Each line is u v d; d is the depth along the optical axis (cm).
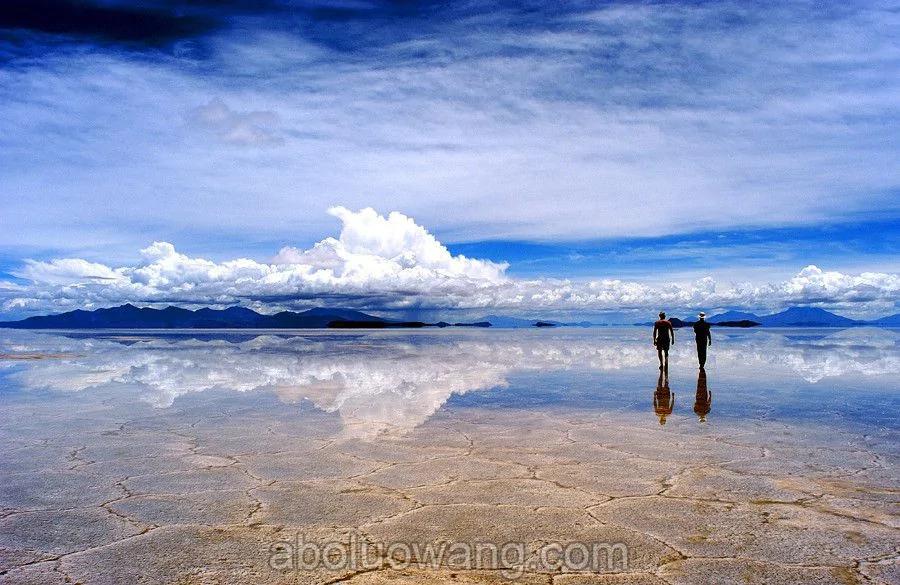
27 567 379
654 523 447
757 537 419
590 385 1291
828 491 521
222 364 1955
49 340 4609
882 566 371
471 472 589
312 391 1206
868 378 1407
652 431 785
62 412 963
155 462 638
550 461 630
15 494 528
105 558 392
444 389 1232
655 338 1495
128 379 1465
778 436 748
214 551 402
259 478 574
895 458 633
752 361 1984
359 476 578
